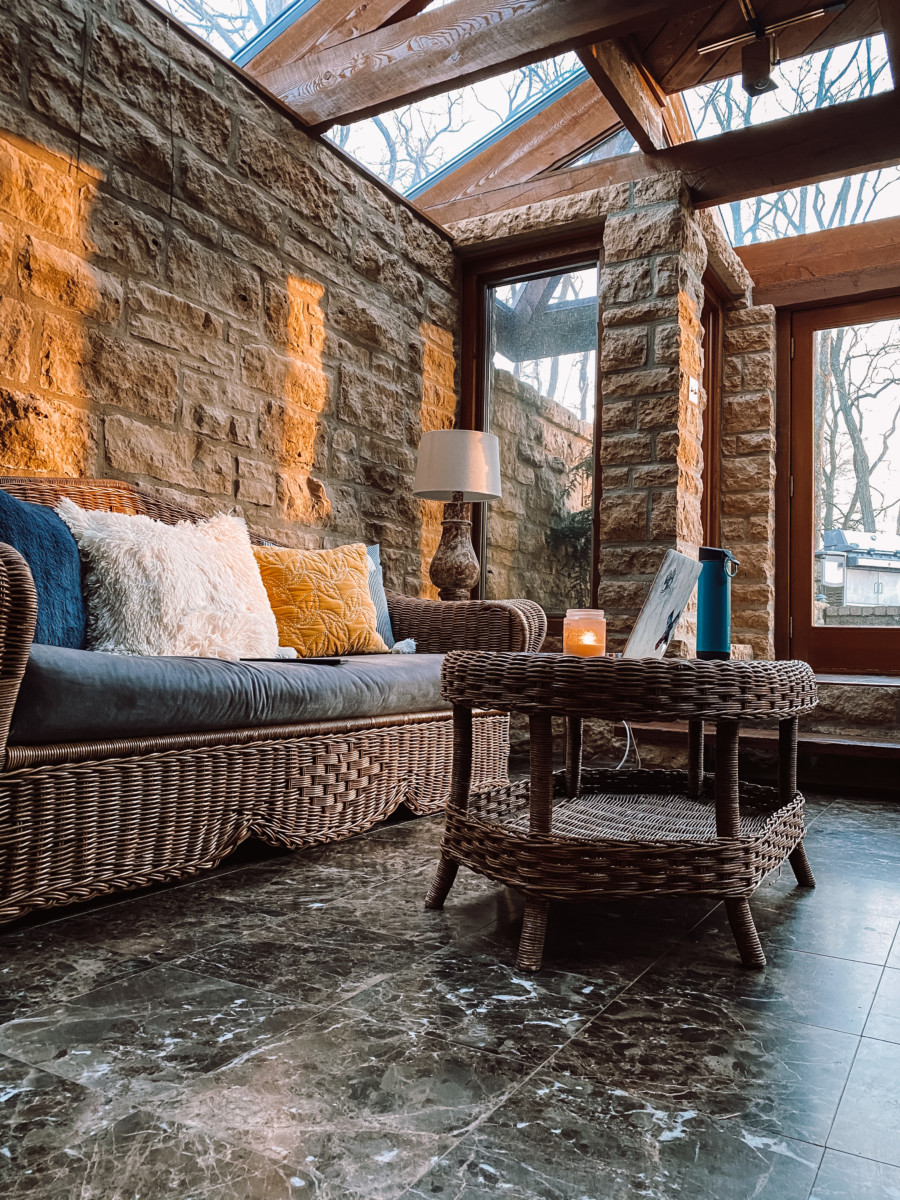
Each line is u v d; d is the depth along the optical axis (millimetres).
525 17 2957
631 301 3832
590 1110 949
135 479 2725
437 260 4332
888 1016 1226
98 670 1551
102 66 2609
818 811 2795
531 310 4418
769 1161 857
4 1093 957
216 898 1755
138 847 1671
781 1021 1204
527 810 1924
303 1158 841
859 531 4461
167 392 2838
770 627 4473
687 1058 1083
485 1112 938
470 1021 1180
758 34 3270
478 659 1601
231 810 1888
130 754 1648
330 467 3605
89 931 1532
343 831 2221
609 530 3836
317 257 3527
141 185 2744
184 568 2117
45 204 2436
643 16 2770
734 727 1501
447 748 2682
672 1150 873
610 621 3814
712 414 4539
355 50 3277
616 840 1442
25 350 2387
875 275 4340
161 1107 932
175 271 2869
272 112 3291
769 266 4602
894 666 4363
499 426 4492
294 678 2008
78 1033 1114
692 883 1430
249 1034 1119
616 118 4188
